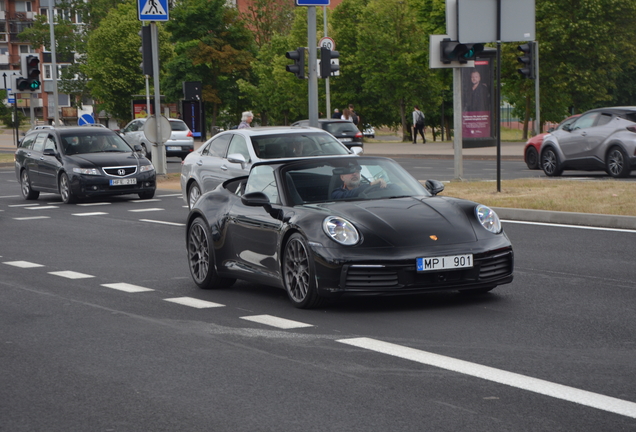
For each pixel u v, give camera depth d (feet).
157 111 104.99
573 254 42.70
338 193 33.65
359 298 33.09
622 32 197.47
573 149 86.74
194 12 307.17
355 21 266.16
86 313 31.91
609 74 215.10
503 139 222.28
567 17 195.93
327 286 30.14
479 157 134.92
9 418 19.63
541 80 200.95
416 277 29.76
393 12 237.04
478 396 20.16
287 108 295.48
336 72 85.71
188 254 38.04
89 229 61.00
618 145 81.76
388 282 29.68
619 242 45.88
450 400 19.90
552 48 195.52
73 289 37.35
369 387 21.16
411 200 32.96
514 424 18.11
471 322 28.43
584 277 36.55
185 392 21.25
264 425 18.54
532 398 19.88
